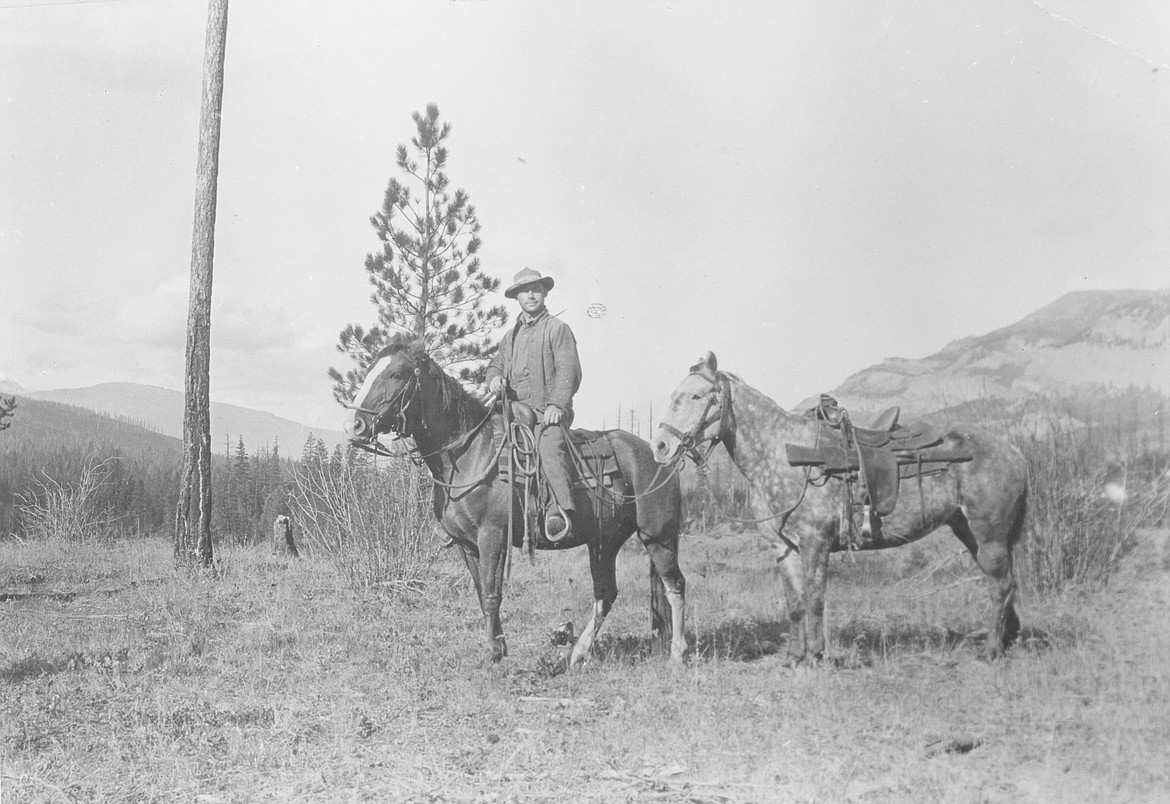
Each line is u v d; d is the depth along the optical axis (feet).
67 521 55.83
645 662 21.27
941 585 28.14
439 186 59.72
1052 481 24.00
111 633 25.90
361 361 58.34
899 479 19.95
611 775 14.25
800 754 14.53
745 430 20.89
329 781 14.33
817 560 20.10
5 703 19.02
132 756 15.81
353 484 35.40
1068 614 21.01
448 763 15.08
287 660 22.75
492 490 20.89
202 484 40.22
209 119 41.24
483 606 21.76
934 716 15.98
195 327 40.55
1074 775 13.08
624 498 21.56
